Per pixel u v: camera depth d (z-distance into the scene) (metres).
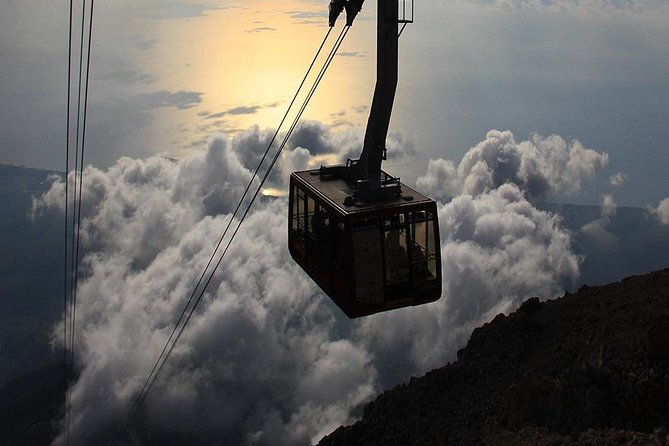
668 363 42.75
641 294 63.28
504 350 73.69
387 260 22.69
